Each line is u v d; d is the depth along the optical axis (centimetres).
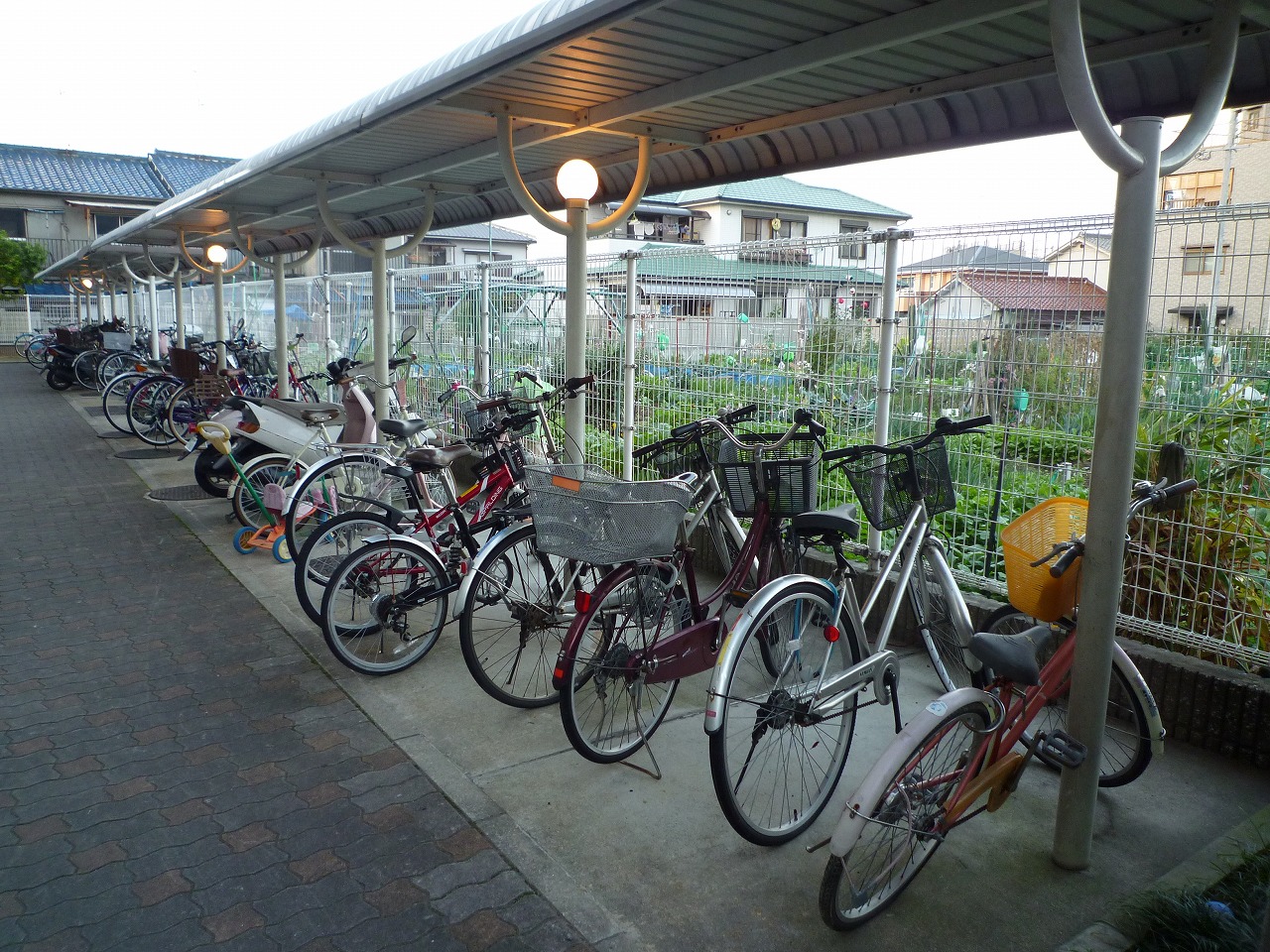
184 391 896
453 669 377
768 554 326
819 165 420
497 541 338
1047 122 333
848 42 279
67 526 600
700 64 321
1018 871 246
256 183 604
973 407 387
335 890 232
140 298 2130
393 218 755
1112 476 226
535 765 299
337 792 279
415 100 333
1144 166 212
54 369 1455
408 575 375
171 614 436
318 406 575
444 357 779
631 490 278
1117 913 223
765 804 277
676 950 212
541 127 406
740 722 330
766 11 265
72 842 251
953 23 251
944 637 365
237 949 210
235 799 274
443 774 291
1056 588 251
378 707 340
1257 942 204
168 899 227
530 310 649
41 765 294
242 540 532
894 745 212
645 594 302
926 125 370
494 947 212
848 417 428
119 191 2736
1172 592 349
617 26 280
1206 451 334
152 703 340
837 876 206
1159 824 270
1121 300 220
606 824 265
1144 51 272
